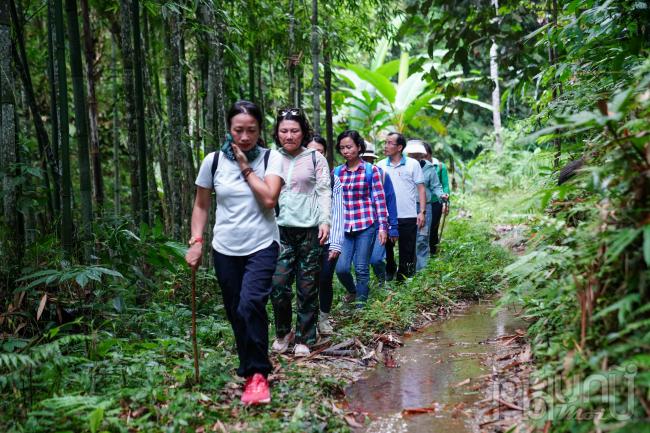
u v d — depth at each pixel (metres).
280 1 7.57
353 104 13.34
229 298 3.40
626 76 3.85
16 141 4.62
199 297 5.40
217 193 3.38
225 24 6.25
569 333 2.68
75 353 3.73
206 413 2.99
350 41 9.76
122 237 4.65
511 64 5.00
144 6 6.36
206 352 3.99
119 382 3.29
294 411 3.08
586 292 2.55
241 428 2.86
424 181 7.52
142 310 4.51
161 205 7.00
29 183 4.98
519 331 4.45
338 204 5.33
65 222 4.47
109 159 10.94
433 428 2.92
